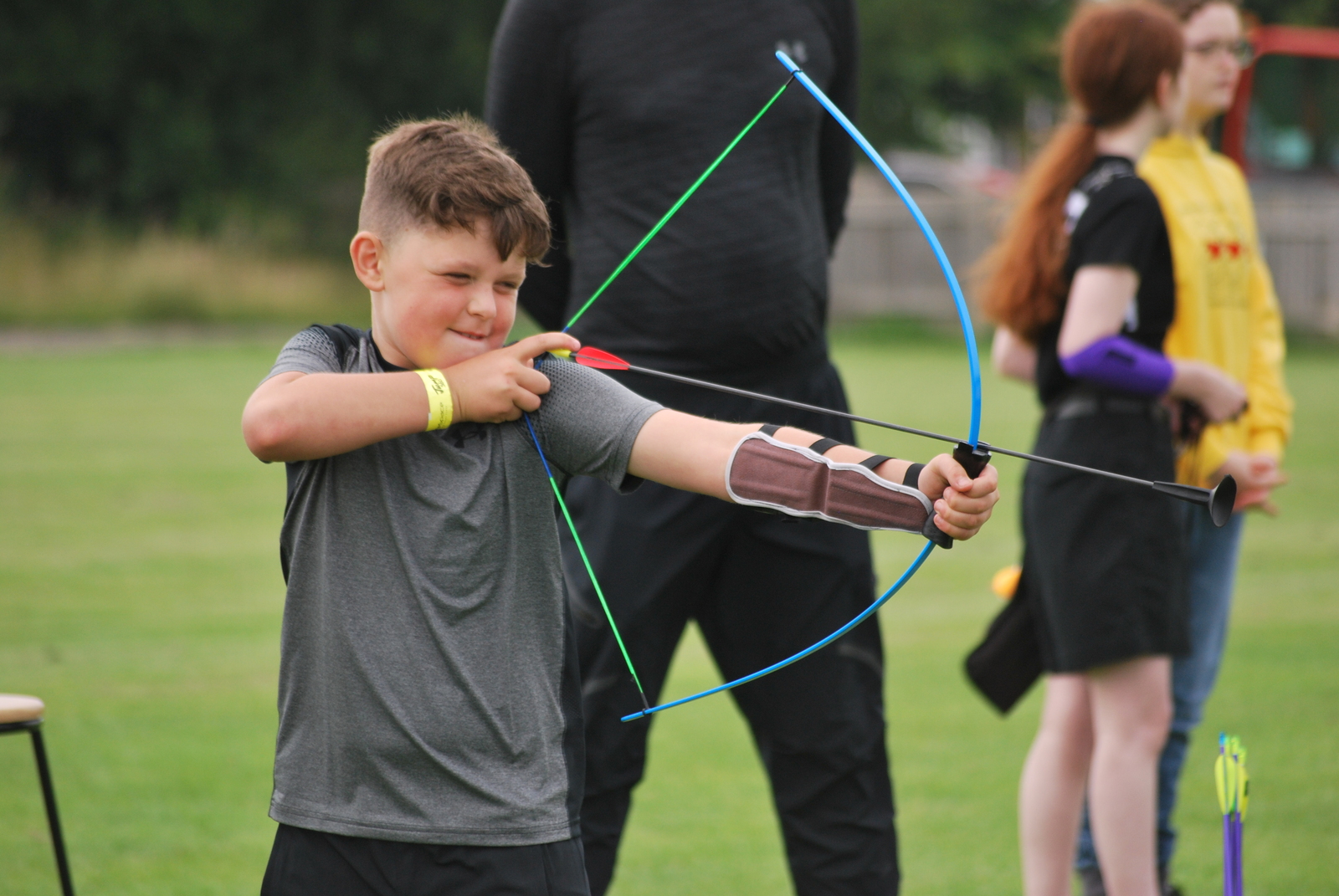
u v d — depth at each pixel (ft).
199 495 69.62
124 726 38.01
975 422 14.76
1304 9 191.93
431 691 16.01
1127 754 25.11
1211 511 14.93
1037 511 25.76
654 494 23.25
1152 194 25.54
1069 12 232.12
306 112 200.44
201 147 191.21
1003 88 240.73
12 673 42.47
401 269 16.26
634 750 23.67
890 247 176.86
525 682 16.40
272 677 42.70
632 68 23.62
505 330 16.69
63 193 196.24
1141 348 25.23
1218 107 28.71
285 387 15.79
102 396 105.91
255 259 185.16
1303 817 31.99
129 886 28.04
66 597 51.11
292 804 16.55
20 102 188.75
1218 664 28.63
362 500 16.33
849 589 23.41
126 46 191.01
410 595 16.16
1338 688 41.68
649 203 23.73
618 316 24.02
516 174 16.37
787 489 15.76
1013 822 32.22
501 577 16.39
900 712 40.52
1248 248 28.02
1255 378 29.17
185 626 47.85
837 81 25.68
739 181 23.61
